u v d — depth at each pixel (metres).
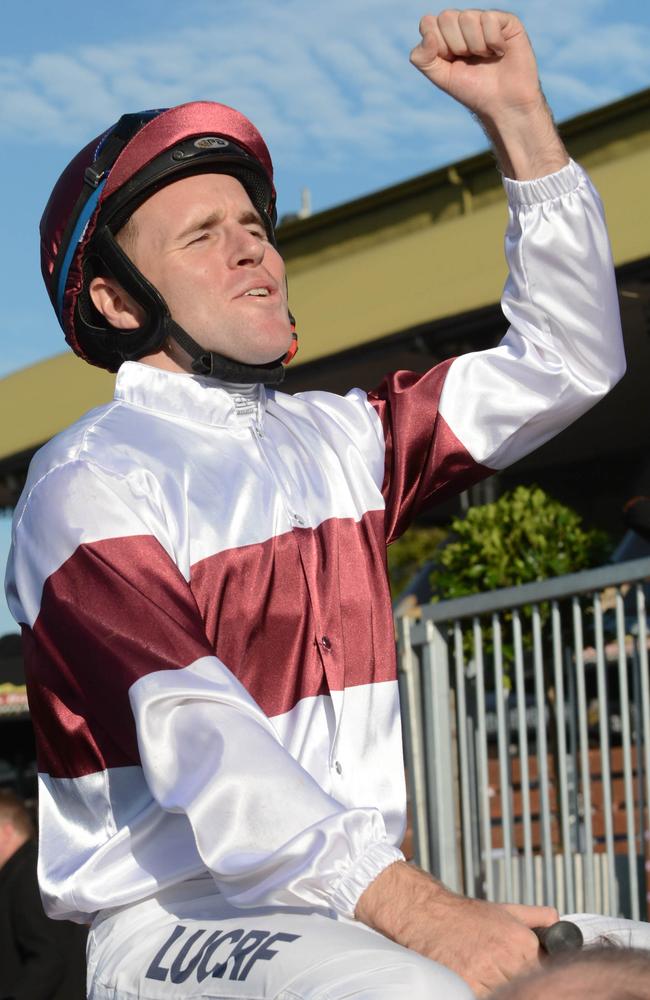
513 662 5.25
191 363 2.00
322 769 1.87
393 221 7.23
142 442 1.91
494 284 6.29
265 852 1.54
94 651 1.72
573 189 2.18
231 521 1.90
